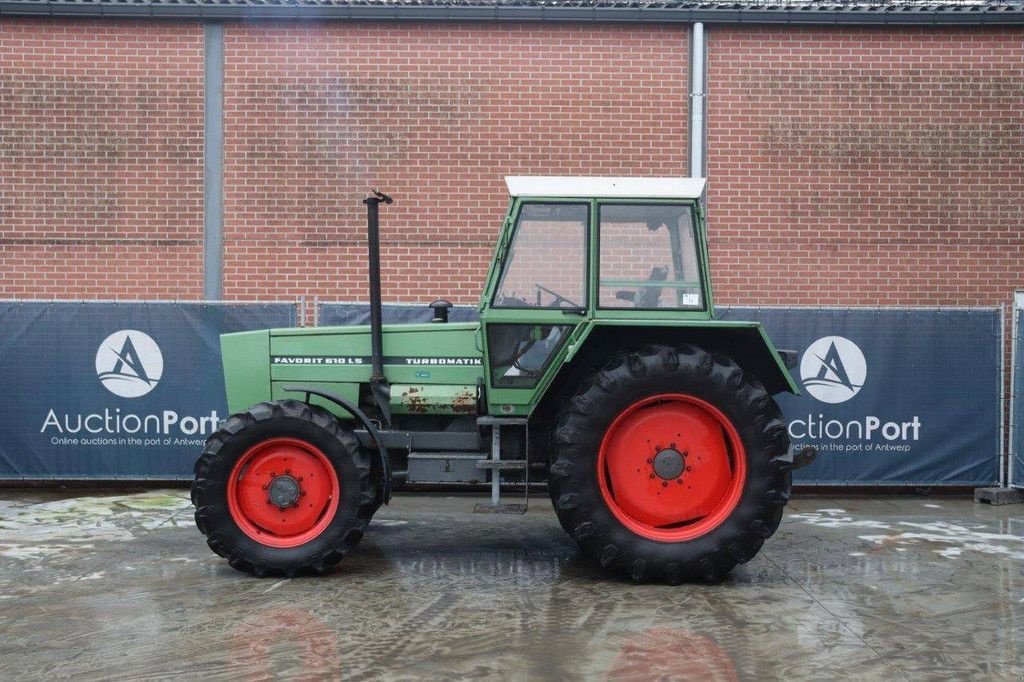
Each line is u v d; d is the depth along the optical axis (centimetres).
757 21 876
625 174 884
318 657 377
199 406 773
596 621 428
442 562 546
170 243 873
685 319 526
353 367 555
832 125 884
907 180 881
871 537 620
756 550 495
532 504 747
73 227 870
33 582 493
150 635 405
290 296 878
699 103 875
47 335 766
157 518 669
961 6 873
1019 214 879
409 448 537
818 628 419
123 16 865
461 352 552
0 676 355
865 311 776
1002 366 769
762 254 882
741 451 497
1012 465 771
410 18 873
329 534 502
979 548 587
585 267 530
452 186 880
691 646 393
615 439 504
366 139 879
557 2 880
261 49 877
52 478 769
